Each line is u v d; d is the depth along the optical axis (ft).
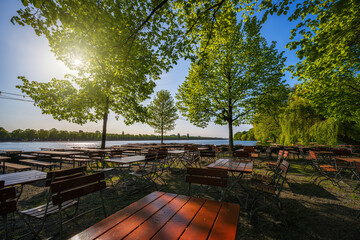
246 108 45.16
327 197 14.73
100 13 15.24
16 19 12.55
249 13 18.17
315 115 47.85
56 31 17.34
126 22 16.98
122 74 25.16
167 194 7.36
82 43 17.35
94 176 8.87
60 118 31.78
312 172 25.16
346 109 28.12
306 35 16.98
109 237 4.22
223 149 41.11
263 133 68.95
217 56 43.19
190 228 4.67
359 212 11.69
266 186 12.06
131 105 34.50
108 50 18.63
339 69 22.66
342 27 16.22
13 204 6.93
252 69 40.88
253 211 10.85
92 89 26.53
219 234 4.36
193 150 26.89
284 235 9.05
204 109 44.65
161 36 18.69
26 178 10.43
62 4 13.56
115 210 12.11
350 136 52.01
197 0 14.48
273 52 41.63
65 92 31.01
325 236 8.98
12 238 8.76
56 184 7.22
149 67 23.58
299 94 29.43
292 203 13.35
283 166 12.73
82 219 10.85
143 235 4.33
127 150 36.99
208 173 8.91
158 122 79.00
